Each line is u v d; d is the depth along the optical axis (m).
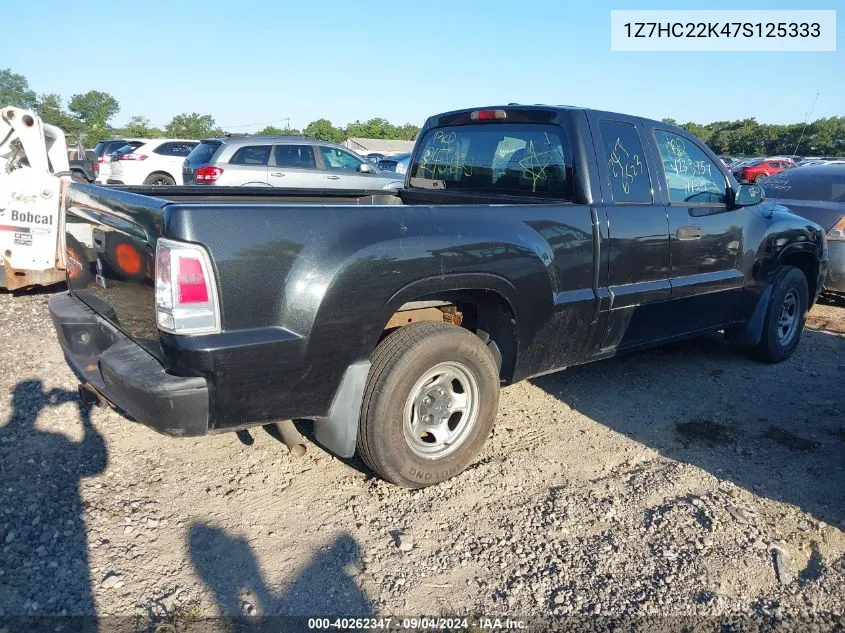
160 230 2.58
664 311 4.43
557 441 4.04
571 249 3.75
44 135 7.08
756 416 4.50
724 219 4.78
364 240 2.89
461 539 3.06
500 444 3.98
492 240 3.32
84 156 20.11
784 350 5.60
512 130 4.34
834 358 5.83
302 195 4.75
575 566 2.89
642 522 3.21
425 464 3.37
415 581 2.78
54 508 3.16
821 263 5.88
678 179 4.53
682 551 3.00
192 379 2.62
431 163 5.05
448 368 3.37
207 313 2.58
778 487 3.58
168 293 2.56
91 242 3.34
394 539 3.04
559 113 4.02
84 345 3.48
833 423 4.41
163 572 2.78
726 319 5.05
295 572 2.80
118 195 2.97
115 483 3.40
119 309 3.08
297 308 2.74
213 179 10.74
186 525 3.09
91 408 4.20
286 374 2.78
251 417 2.79
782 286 5.34
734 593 2.77
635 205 4.12
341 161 11.95
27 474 3.45
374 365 3.15
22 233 6.47
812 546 3.11
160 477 3.48
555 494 3.44
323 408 2.98
